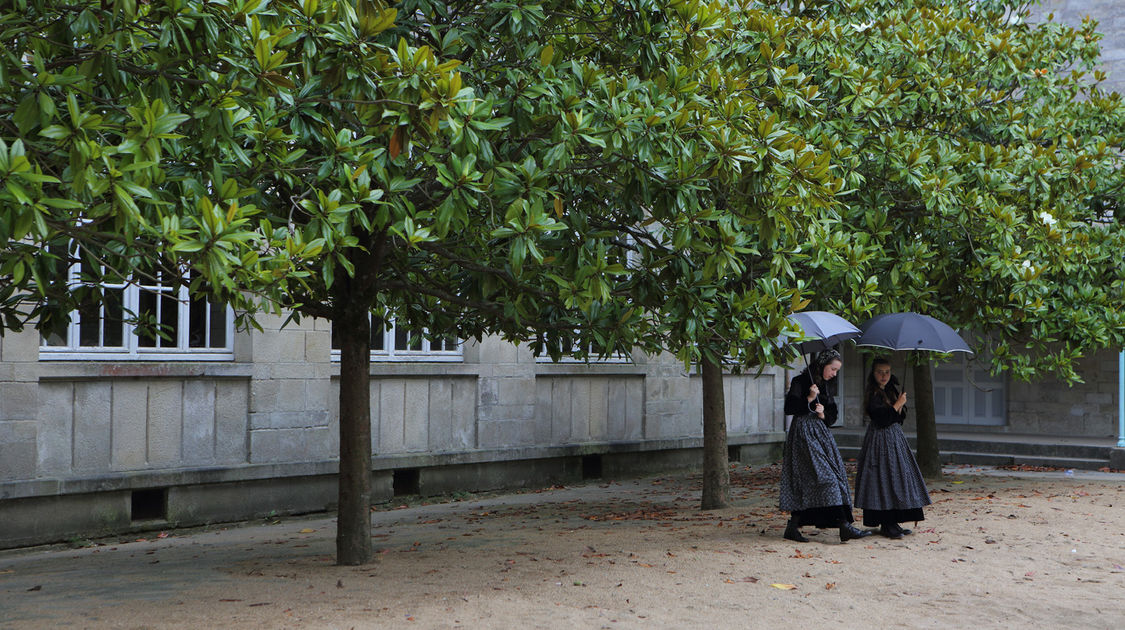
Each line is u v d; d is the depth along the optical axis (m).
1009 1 15.89
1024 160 12.14
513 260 5.76
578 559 8.01
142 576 7.72
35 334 10.01
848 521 8.81
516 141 6.89
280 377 12.18
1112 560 8.17
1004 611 6.38
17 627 5.76
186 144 5.92
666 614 6.08
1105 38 19.78
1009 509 11.06
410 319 9.45
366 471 7.98
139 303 10.99
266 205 6.64
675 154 6.74
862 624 5.98
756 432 19.22
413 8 6.84
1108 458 17.09
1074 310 12.77
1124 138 14.57
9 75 4.85
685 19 7.39
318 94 6.32
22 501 9.91
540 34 7.45
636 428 17.09
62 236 5.68
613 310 7.44
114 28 5.08
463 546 9.05
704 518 10.87
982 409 21.22
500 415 14.84
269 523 11.93
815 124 10.33
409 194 6.94
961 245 11.64
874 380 9.08
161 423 11.12
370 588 6.80
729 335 7.62
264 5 5.34
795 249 7.89
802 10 13.12
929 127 13.42
